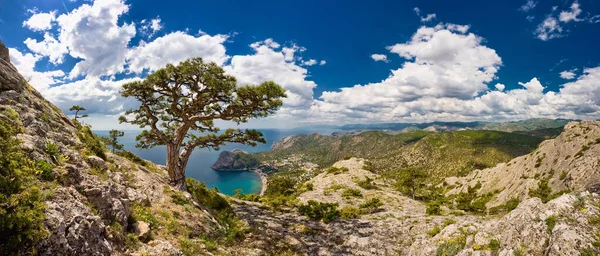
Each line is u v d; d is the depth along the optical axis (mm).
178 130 27922
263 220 29641
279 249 20703
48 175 10430
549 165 71938
